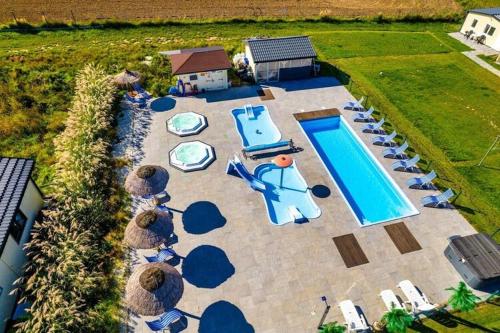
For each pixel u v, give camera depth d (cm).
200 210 2291
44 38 4153
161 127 2945
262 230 2192
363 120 3059
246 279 1942
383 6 5384
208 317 1783
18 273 1895
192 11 4859
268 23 4712
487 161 2708
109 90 3055
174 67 3159
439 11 5162
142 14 4719
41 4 4831
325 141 2962
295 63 3459
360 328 1709
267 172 2622
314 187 2486
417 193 2450
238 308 1820
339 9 5181
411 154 2747
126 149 2723
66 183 2252
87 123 2681
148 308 1577
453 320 1795
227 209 2305
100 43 4100
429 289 1923
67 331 1636
